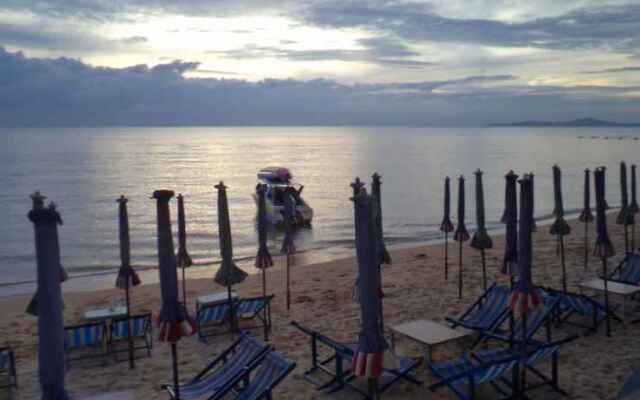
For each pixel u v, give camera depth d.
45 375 5.52
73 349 11.42
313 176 72.75
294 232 33.12
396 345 11.12
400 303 14.34
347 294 15.84
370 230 6.41
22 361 11.14
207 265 23.97
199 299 13.18
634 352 10.15
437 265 19.86
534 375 9.20
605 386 8.78
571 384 8.88
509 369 8.73
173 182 66.69
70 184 63.31
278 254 26.53
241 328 12.62
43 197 6.24
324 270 20.62
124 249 10.77
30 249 29.58
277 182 42.44
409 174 74.50
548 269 18.05
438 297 14.89
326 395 8.85
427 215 40.00
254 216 40.31
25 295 19.45
